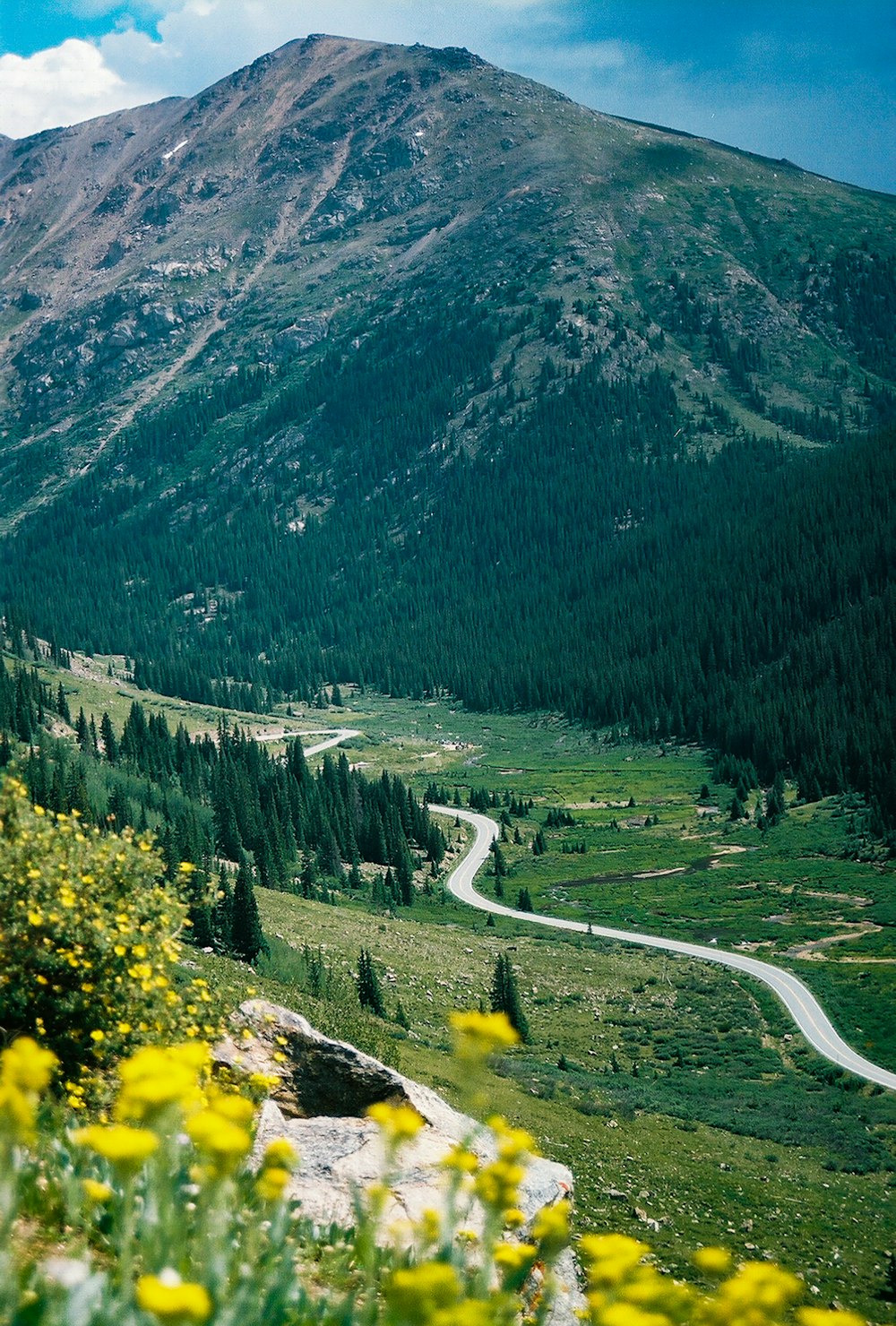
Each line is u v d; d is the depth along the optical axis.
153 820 118.31
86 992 10.27
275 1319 4.27
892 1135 66.06
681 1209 44.81
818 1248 42.25
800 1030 90.81
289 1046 13.02
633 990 101.38
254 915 65.56
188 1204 5.03
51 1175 5.56
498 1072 68.94
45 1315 3.49
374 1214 4.09
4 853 10.74
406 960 95.44
